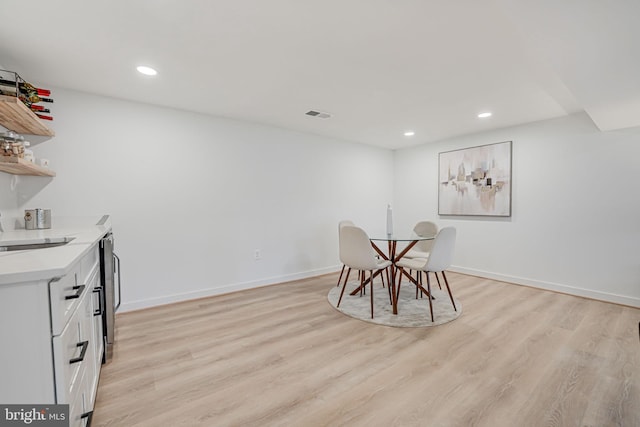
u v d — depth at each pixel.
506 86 2.55
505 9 1.24
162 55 2.02
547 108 3.16
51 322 0.85
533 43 1.51
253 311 2.94
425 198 5.02
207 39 1.82
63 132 2.56
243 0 1.46
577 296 3.38
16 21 1.61
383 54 2.01
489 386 1.72
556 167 3.53
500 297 3.35
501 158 4.00
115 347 2.19
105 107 2.75
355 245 2.89
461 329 2.50
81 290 1.11
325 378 1.81
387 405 1.56
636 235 3.01
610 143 3.14
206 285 3.39
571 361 1.97
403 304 3.14
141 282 2.96
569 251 3.45
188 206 3.24
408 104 3.03
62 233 1.83
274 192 3.95
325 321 2.69
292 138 4.12
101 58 2.05
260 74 2.32
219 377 1.81
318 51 1.97
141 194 2.95
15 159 1.69
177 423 1.43
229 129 3.52
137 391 1.67
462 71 2.27
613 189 3.14
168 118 3.10
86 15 1.57
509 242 3.96
